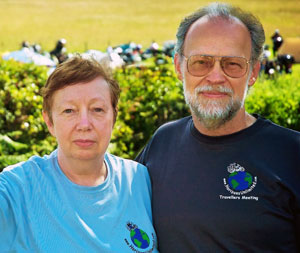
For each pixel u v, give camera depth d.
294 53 14.16
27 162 2.36
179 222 2.55
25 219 2.18
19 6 36.06
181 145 2.73
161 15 33.56
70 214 2.23
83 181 2.37
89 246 2.22
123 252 2.31
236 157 2.54
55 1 38.97
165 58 7.77
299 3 34.84
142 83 6.19
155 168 2.75
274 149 2.53
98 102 2.29
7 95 5.42
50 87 2.30
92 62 2.32
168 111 5.54
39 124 5.07
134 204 2.51
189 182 2.59
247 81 2.62
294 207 2.45
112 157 2.62
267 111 5.89
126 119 5.44
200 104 2.57
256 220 2.43
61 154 2.38
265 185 2.47
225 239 2.45
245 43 2.57
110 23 30.05
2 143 4.70
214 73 2.53
